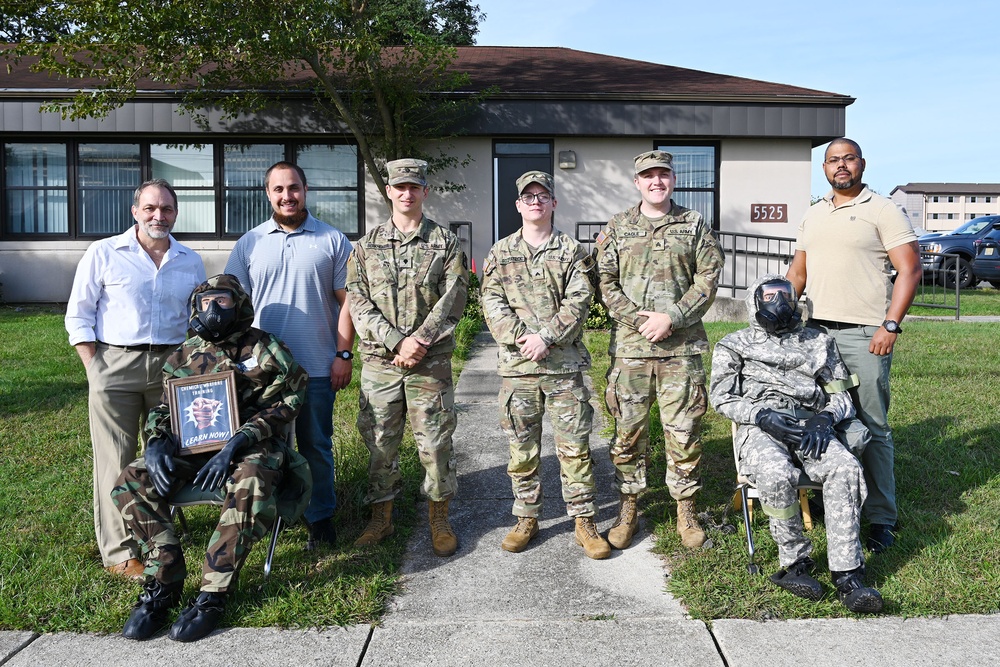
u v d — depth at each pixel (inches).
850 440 139.4
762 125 489.4
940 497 166.9
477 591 134.0
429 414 148.3
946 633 116.9
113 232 508.7
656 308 149.7
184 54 382.0
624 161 508.7
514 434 149.9
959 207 3782.0
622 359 151.3
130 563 141.9
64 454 203.9
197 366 139.9
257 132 486.0
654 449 206.7
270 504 126.9
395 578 138.3
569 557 147.3
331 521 154.1
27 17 417.7
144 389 144.6
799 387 145.3
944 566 135.4
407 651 115.0
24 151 504.4
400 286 148.3
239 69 427.8
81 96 408.2
